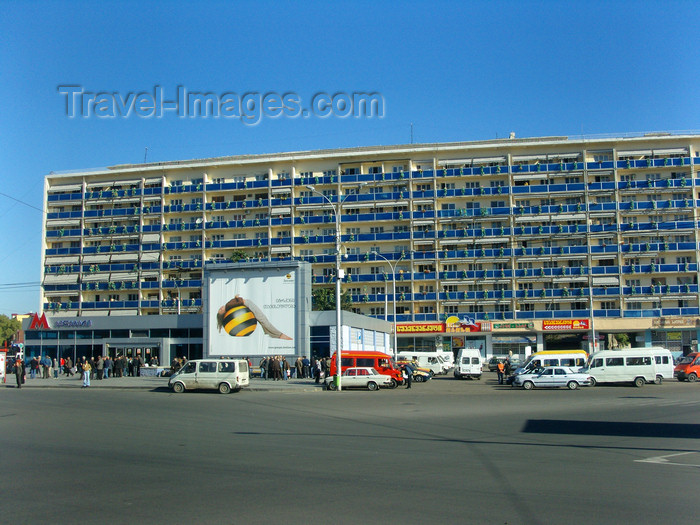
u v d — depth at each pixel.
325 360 39.25
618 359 38.16
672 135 75.69
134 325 59.00
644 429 16.53
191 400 26.73
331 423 18.11
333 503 8.22
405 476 10.02
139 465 11.07
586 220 74.62
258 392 32.62
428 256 76.50
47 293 82.69
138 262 81.00
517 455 12.23
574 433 15.75
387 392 32.97
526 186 76.00
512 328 73.75
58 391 32.25
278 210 79.38
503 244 76.44
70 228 84.38
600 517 7.54
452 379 50.03
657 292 71.88
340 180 79.19
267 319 45.94
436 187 78.25
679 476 10.09
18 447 13.30
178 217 82.69
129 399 27.09
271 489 9.06
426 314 76.38
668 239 73.44
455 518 7.49
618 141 75.00
